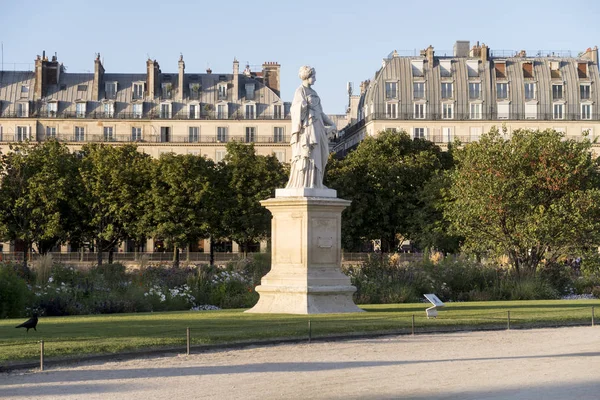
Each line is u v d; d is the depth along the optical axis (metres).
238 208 90.81
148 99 120.00
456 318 29.06
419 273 46.56
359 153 94.94
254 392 17.28
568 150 50.97
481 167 50.91
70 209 88.69
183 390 17.45
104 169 88.19
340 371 19.70
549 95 121.94
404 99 121.19
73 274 43.78
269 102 120.88
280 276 30.64
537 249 50.72
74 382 18.31
